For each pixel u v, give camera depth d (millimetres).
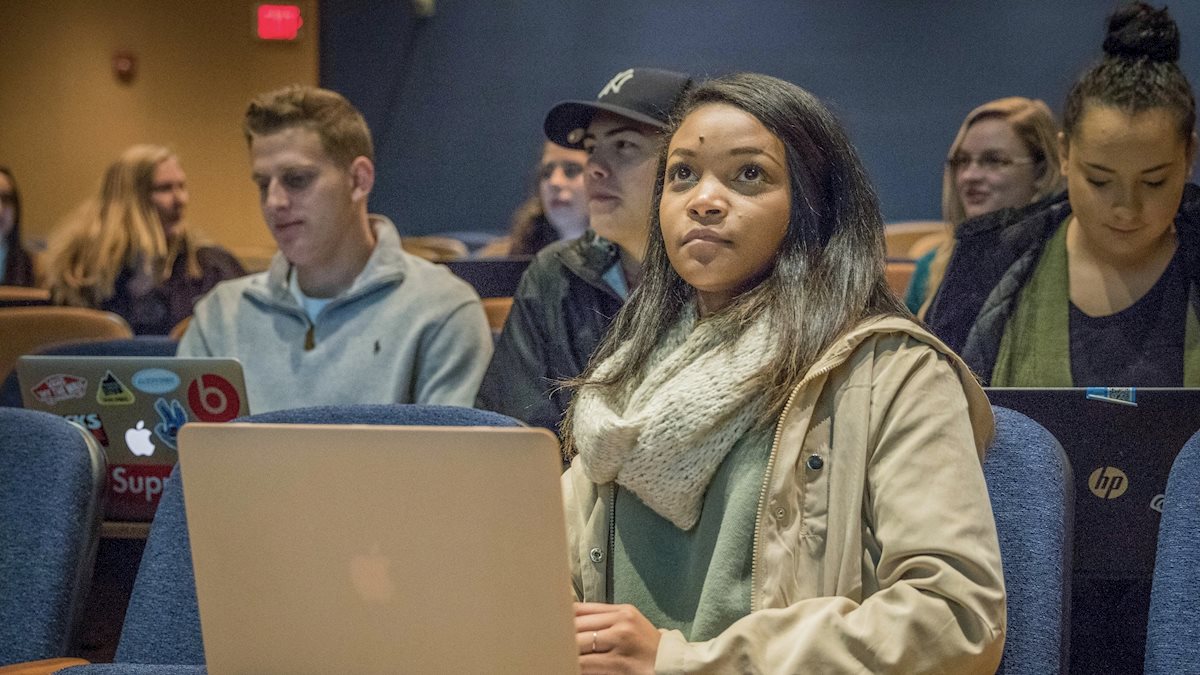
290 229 2465
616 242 2217
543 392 2191
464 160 5586
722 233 1377
